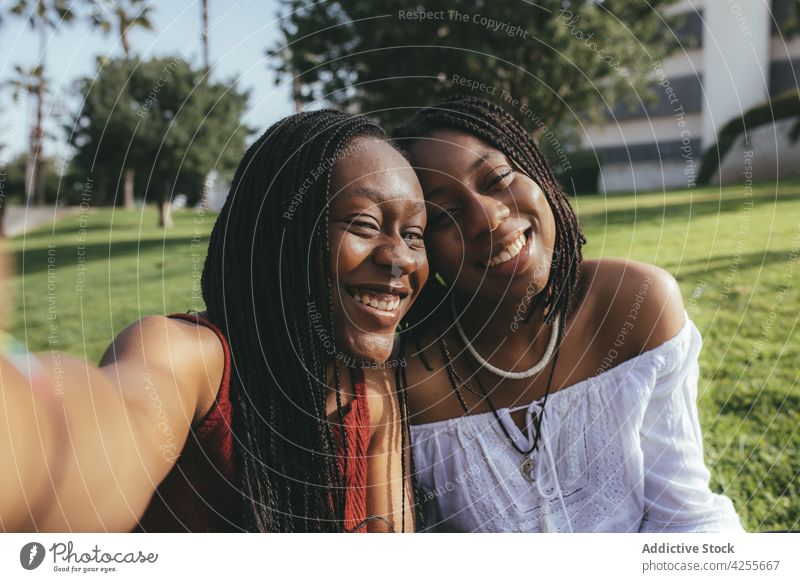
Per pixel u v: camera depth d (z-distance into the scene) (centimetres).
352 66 460
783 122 1193
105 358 93
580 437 141
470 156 120
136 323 97
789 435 220
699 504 143
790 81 1655
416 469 146
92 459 73
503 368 140
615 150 1781
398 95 490
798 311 346
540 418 138
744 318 343
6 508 65
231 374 105
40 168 658
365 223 105
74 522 72
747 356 291
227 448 103
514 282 123
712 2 1683
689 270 453
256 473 106
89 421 74
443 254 123
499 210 118
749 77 1672
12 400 67
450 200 121
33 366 71
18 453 66
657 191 1279
